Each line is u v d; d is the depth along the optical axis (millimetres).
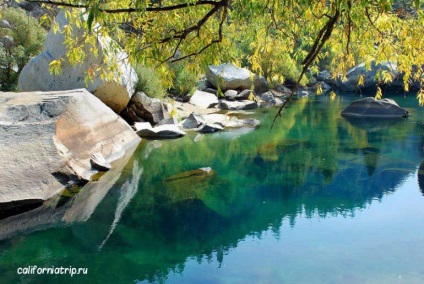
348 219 6234
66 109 8461
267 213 6547
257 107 19828
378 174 8680
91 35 3742
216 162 9656
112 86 11656
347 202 7020
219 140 12188
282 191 7637
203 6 3701
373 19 3615
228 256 5098
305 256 5062
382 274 4578
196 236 5695
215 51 3486
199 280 4512
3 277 4562
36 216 6238
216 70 21359
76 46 3764
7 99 8461
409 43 3523
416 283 4395
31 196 6414
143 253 5188
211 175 8578
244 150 10930
